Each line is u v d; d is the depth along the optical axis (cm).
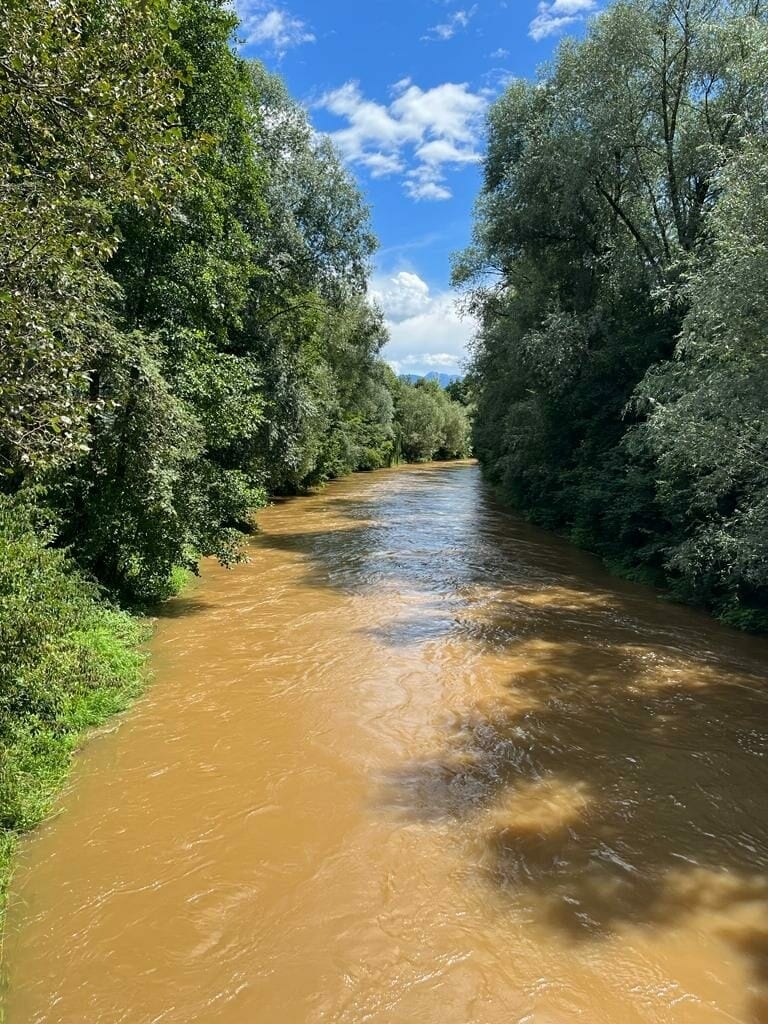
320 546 1822
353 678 844
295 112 2325
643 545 1520
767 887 468
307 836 519
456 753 656
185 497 1051
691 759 651
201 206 1208
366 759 641
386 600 1240
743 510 1079
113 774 602
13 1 408
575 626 1090
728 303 893
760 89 1280
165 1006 366
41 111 444
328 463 3553
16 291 427
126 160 464
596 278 1994
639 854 504
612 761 645
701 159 1602
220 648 946
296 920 430
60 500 925
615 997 374
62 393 450
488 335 2723
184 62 1204
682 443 1030
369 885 465
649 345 1617
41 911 435
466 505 2870
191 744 660
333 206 2416
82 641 787
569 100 1752
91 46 446
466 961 398
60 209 465
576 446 2075
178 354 1182
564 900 452
